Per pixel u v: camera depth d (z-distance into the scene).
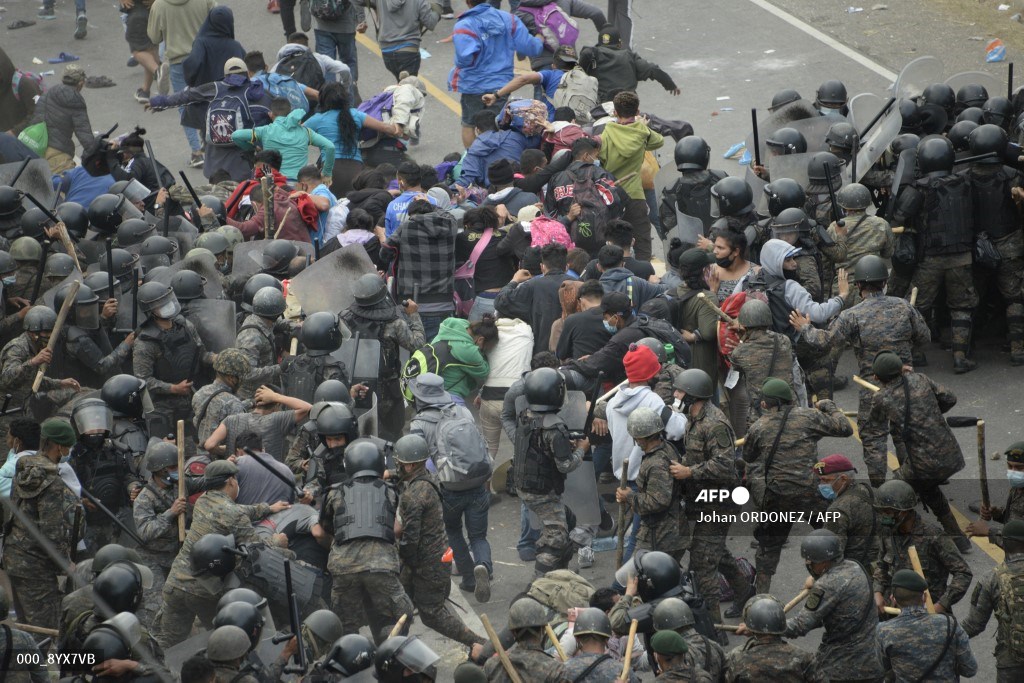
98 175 47.34
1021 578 27.47
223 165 53.09
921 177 41.94
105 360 36.09
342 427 31.20
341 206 47.09
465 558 34.31
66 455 30.83
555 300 39.16
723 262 38.47
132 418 32.69
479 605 33.72
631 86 55.66
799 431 31.20
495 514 37.91
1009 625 27.58
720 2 75.12
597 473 37.47
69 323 36.25
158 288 35.28
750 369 34.72
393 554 29.14
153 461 30.38
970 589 33.03
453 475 33.00
